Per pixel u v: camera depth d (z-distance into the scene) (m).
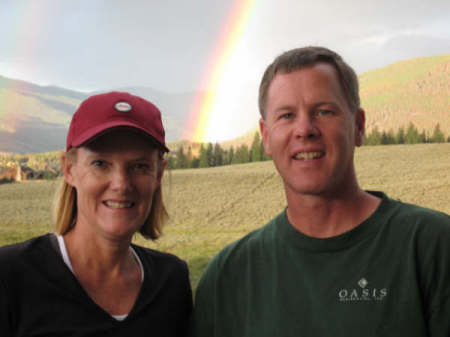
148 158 1.87
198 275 16.52
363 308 1.65
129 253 2.02
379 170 43.88
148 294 1.90
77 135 1.81
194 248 24.94
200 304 2.05
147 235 2.29
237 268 1.99
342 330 1.65
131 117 1.83
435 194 34.81
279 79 1.90
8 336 1.62
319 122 1.81
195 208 34.81
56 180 2.00
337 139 1.80
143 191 1.85
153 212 2.26
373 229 1.75
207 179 44.19
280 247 1.89
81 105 1.86
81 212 1.84
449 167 42.94
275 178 43.81
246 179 43.84
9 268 1.67
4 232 27.98
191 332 2.08
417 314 1.59
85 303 1.69
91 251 1.83
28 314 1.63
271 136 1.92
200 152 62.94
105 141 1.78
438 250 1.64
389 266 1.68
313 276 1.77
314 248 1.79
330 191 1.79
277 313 1.79
